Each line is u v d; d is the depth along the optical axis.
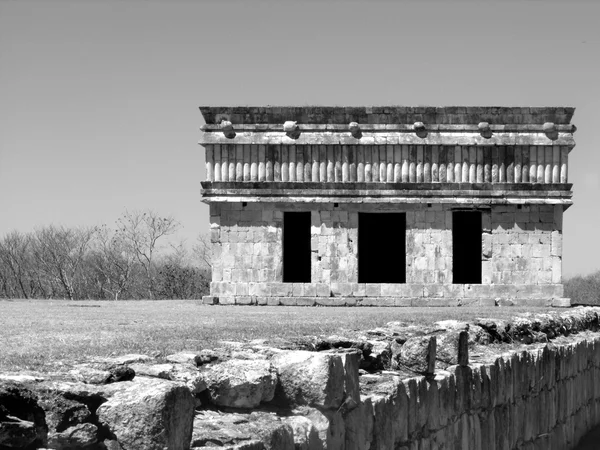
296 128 38.56
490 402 16.17
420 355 13.21
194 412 8.36
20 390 7.26
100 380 8.42
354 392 10.29
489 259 39.03
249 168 39.06
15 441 6.85
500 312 30.05
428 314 27.55
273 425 8.77
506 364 17.56
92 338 14.75
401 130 38.69
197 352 11.05
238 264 39.12
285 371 9.79
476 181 38.88
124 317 23.98
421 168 38.88
